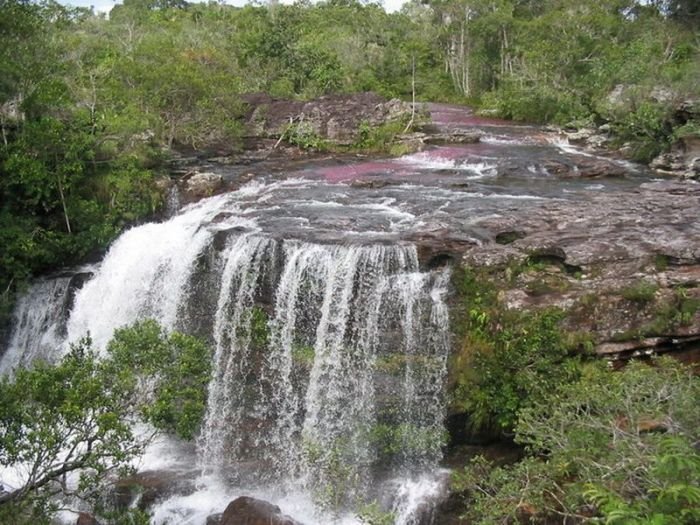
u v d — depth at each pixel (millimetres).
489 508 12305
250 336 19328
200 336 20703
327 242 18781
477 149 36656
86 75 31578
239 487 17391
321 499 16578
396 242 18281
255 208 24031
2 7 23719
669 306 15297
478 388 15891
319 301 18578
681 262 16234
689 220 18984
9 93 24375
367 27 77938
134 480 17016
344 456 17250
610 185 27234
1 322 23000
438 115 57219
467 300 16891
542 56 53469
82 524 14828
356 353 17922
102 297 22453
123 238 23156
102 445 12422
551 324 15312
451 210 22281
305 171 31141
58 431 11953
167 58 33062
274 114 39156
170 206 26250
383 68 69625
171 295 21406
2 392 12070
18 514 12203
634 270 16219
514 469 12961
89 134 25438
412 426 16906
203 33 58531
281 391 18828
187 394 13797
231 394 19484
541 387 14781
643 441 10672
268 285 19453
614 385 12555
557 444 11844
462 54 71438
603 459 10688
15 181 23062
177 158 31891
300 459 17859
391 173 30406
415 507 15484
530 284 16375
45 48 25172
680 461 8633
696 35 48875
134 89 30188
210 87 32438
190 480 17297
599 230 18344
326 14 86688
